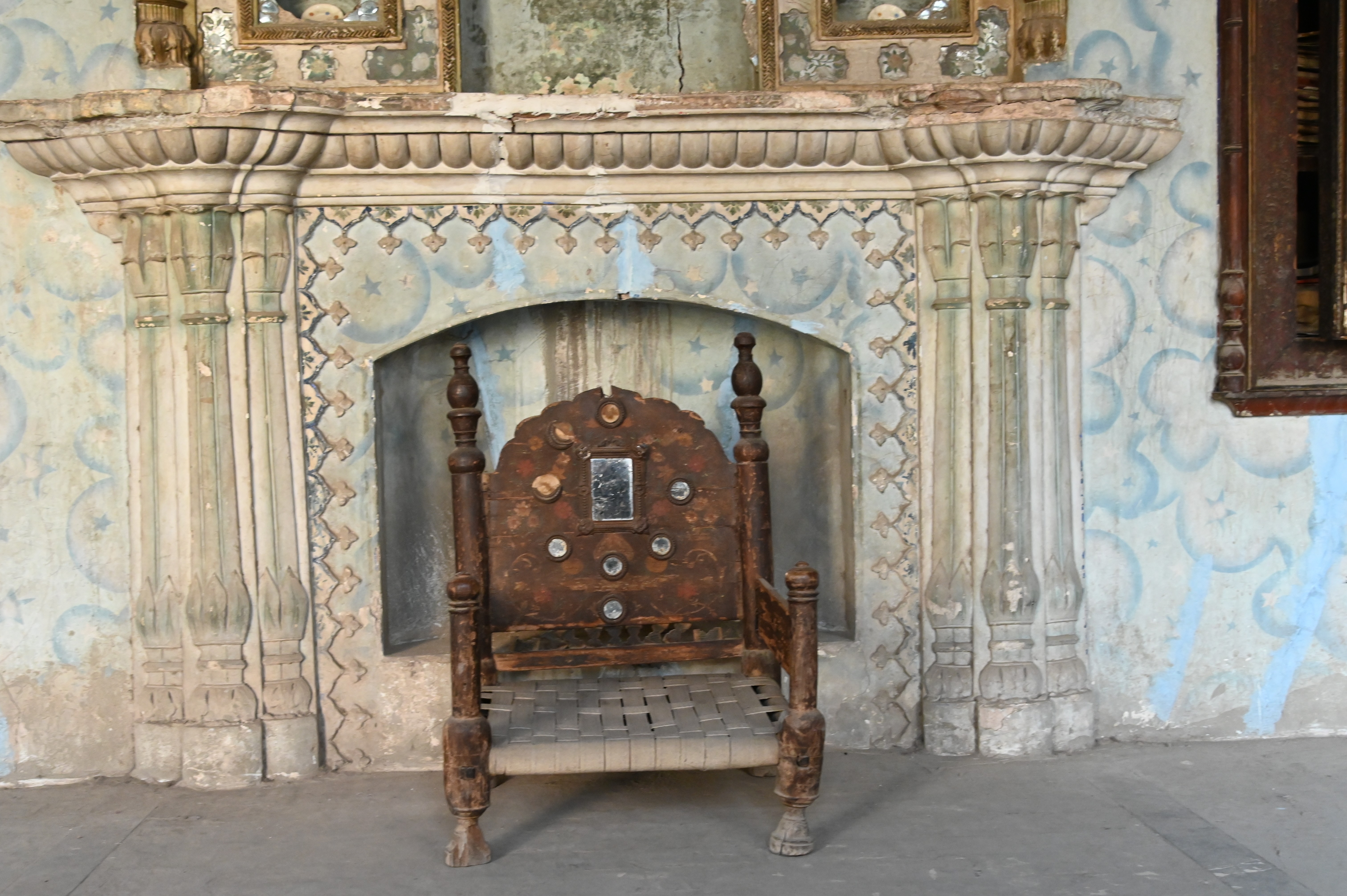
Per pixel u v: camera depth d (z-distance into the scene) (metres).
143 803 3.38
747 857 2.99
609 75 4.01
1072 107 3.39
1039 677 3.70
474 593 2.95
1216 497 3.81
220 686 3.51
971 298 3.66
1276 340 3.79
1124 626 3.80
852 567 3.84
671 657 3.58
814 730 2.95
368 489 3.62
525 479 3.53
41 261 3.49
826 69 3.72
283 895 2.80
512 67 3.99
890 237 3.73
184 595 3.50
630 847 3.06
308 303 3.56
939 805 3.31
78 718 3.56
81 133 3.26
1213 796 3.36
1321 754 3.71
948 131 3.45
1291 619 3.86
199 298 3.45
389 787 3.51
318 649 3.62
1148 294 3.76
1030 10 3.69
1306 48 3.81
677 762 2.95
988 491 3.66
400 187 3.54
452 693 3.06
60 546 3.54
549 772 2.93
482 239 3.62
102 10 3.47
